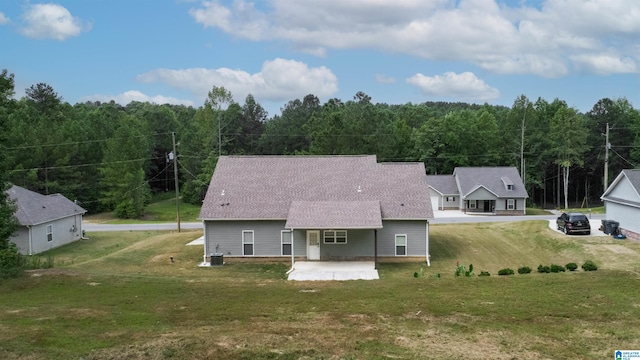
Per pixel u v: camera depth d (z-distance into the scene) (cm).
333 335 1308
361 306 1636
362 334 1318
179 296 1842
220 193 3189
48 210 3806
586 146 7338
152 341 1252
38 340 1267
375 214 2905
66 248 3784
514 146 7544
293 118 9375
